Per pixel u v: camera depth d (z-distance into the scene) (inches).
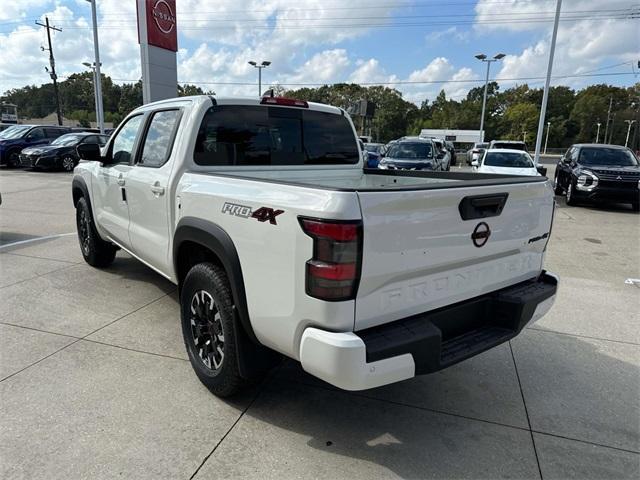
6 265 223.3
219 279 108.6
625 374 135.9
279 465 94.6
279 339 94.0
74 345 143.6
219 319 112.7
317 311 83.9
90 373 127.5
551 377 133.6
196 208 115.5
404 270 89.2
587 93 4067.4
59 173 669.3
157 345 144.7
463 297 104.7
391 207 84.8
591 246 304.0
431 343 90.5
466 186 97.0
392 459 97.4
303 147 156.5
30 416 107.9
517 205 111.0
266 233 92.4
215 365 116.6
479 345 102.0
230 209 102.3
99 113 920.9
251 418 110.0
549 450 101.7
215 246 107.0
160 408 112.6
